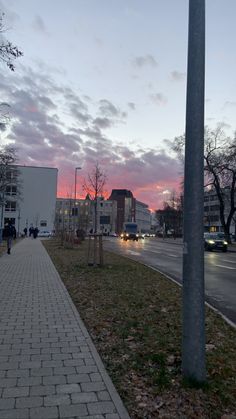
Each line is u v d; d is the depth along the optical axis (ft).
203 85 14.65
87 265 53.52
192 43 14.76
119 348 17.94
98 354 17.07
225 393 13.28
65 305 27.53
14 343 18.61
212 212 373.61
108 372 15.06
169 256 84.28
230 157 141.38
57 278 41.42
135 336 19.79
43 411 11.85
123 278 41.06
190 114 14.55
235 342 19.54
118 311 25.34
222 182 159.94
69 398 12.71
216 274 52.24
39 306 27.20
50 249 93.76
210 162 146.00
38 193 316.40
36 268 51.13
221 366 15.88
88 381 14.06
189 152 14.43
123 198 473.26
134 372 15.06
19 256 71.36
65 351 17.43
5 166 161.89
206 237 121.29
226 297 34.65
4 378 14.30
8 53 34.71
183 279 14.30
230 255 98.17
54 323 22.49
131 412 11.99
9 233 75.97
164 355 16.80
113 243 162.91
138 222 526.16
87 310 25.86
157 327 21.53
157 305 27.32
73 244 99.91
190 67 14.73
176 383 13.89
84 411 11.87
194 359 13.80
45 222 314.76
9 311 25.62
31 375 14.60
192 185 14.21
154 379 14.19
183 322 14.20
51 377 14.40
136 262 60.39
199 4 14.76
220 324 23.36
